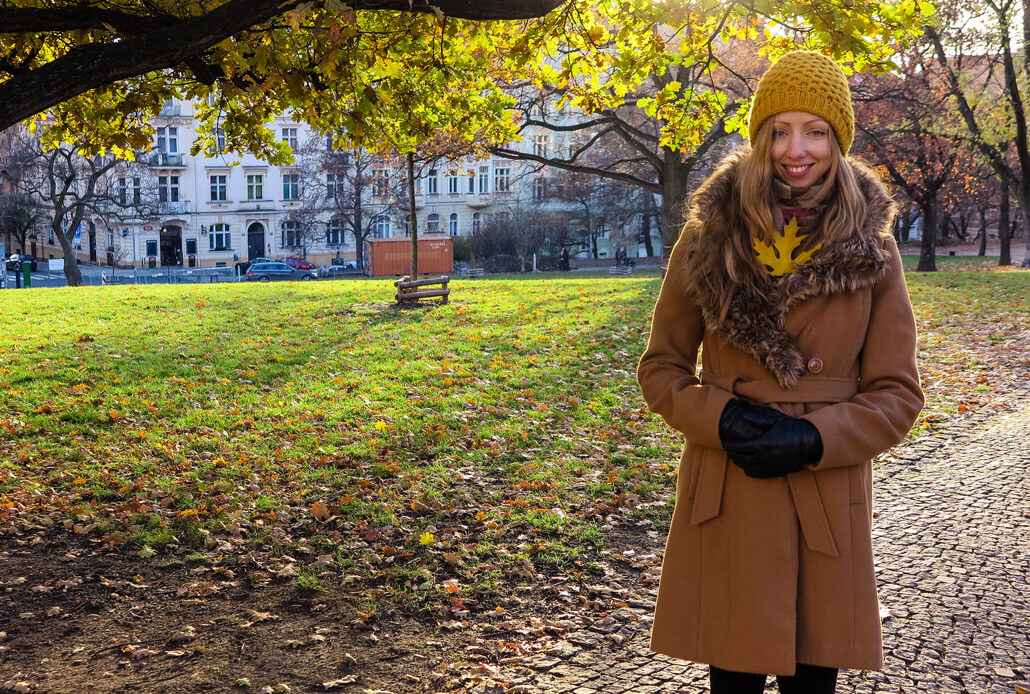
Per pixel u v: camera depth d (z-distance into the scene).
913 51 27.78
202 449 7.76
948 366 11.39
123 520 5.94
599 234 68.81
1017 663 3.88
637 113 34.53
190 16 5.27
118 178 56.19
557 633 4.30
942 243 70.31
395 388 10.09
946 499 6.33
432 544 5.50
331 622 4.48
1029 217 28.83
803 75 2.11
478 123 8.14
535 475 6.93
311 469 7.14
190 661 4.05
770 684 3.61
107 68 4.47
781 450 1.97
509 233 64.81
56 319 16.05
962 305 17.09
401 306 17.77
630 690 3.69
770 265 2.09
